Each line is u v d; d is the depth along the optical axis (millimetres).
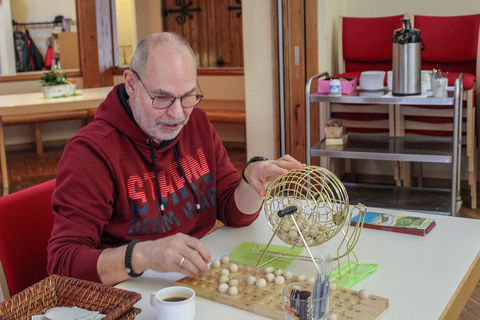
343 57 4496
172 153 1750
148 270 1479
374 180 4758
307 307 1085
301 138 4379
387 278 1382
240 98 6594
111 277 1373
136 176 1660
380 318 1188
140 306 1274
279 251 1561
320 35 4270
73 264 1411
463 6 4375
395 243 1603
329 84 3766
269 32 4297
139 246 1372
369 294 1250
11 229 1593
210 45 7531
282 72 4316
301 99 4320
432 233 1673
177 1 7531
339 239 1643
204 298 1302
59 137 7098
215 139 1902
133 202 1654
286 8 4223
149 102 1541
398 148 3756
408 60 3502
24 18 8031
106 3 7195
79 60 7203
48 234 1679
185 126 1822
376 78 3832
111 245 1663
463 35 4160
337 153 3760
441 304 1247
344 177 4820
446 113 4086
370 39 4395
